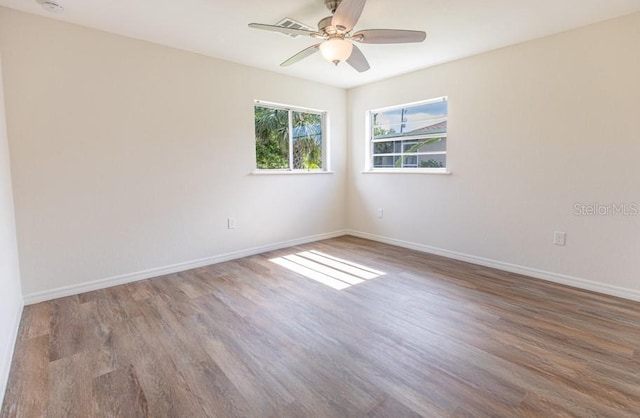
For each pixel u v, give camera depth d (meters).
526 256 3.25
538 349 1.97
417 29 2.78
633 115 2.55
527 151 3.15
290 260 3.81
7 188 2.28
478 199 3.57
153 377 1.73
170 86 3.22
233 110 3.71
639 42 2.49
